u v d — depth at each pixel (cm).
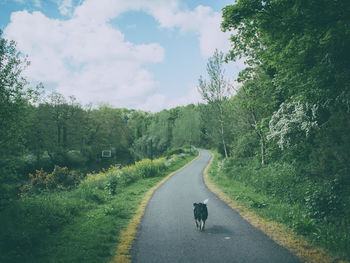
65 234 649
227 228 681
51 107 4131
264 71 1483
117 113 6006
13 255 495
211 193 1306
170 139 7881
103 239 603
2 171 761
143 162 2517
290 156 1185
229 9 761
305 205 790
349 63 678
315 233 567
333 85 716
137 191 1471
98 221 776
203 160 4116
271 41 801
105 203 1142
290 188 945
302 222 627
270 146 1412
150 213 908
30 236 582
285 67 823
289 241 553
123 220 813
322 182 812
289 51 738
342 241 506
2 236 556
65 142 4394
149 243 586
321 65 697
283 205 866
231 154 2550
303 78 788
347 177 713
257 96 1497
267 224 691
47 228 683
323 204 689
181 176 2238
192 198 1188
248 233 626
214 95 2766
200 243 573
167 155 5497
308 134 982
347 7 561
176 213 895
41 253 517
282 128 1110
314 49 691
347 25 567
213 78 2753
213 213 869
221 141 3047
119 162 4941
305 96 802
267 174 1249
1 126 778
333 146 777
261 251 507
